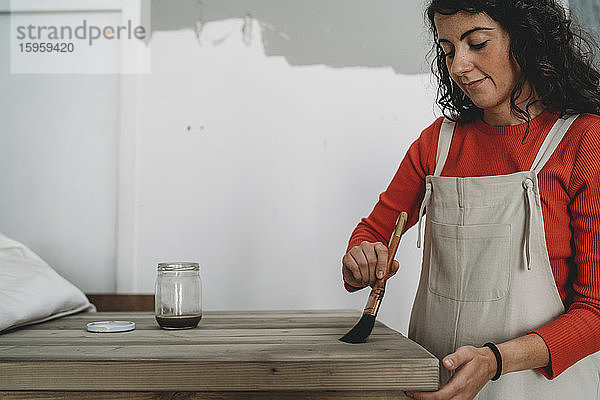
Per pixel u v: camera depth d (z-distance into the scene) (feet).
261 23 6.98
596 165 3.41
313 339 3.66
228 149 6.98
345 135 6.97
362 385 3.09
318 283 6.94
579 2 6.22
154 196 6.97
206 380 3.09
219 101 6.97
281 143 6.97
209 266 6.95
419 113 6.96
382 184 6.97
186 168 6.97
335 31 6.97
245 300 6.95
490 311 3.67
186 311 4.08
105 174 7.06
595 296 3.36
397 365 3.09
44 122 7.08
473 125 4.07
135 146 6.95
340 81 6.97
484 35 3.47
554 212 3.56
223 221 6.97
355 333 3.54
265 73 6.97
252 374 3.09
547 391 3.53
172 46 6.98
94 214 7.06
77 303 5.02
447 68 3.96
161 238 6.95
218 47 6.97
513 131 3.78
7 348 3.43
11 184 7.07
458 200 3.85
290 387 3.08
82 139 7.07
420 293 4.19
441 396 3.04
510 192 3.67
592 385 3.65
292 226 6.95
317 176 6.97
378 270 3.71
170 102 6.98
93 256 7.04
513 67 3.58
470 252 3.77
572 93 3.68
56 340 3.70
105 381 3.11
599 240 3.36
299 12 6.97
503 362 3.16
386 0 6.97
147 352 3.27
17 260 5.20
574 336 3.27
